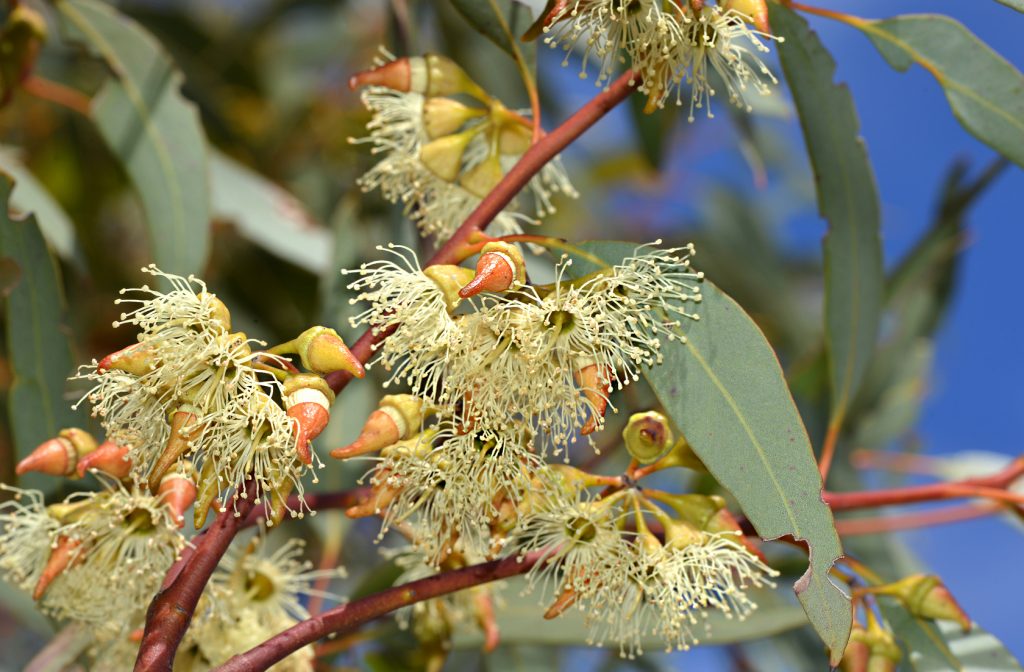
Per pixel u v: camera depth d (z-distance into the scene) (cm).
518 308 55
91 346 76
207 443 55
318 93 88
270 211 72
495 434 56
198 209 66
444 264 56
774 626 63
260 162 84
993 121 60
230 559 59
